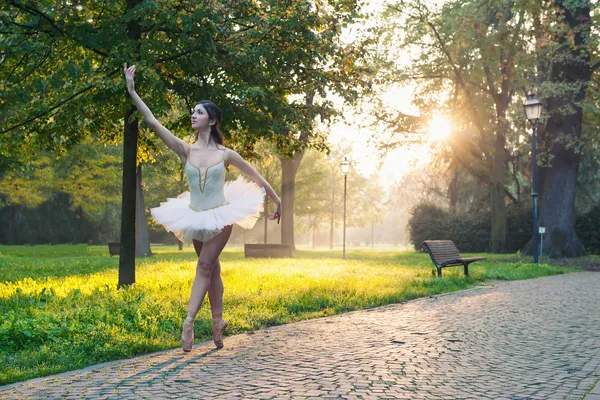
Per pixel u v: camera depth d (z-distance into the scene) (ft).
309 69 38.42
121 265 35.06
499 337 21.63
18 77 35.70
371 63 91.50
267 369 16.14
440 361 17.42
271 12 33.86
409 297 34.47
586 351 19.12
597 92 82.33
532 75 89.61
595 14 88.74
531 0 80.84
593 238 103.86
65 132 36.17
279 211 18.48
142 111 17.83
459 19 86.43
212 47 32.30
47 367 16.03
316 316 26.68
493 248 107.04
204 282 17.98
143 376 15.28
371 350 18.92
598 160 111.14
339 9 38.24
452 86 102.42
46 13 32.60
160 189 131.54
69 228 174.50
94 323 21.31
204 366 16.47
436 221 125.39
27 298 28.66
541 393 13.91
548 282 47.73
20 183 91.20
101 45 31.24
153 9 30.19
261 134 36.88
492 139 110.01
